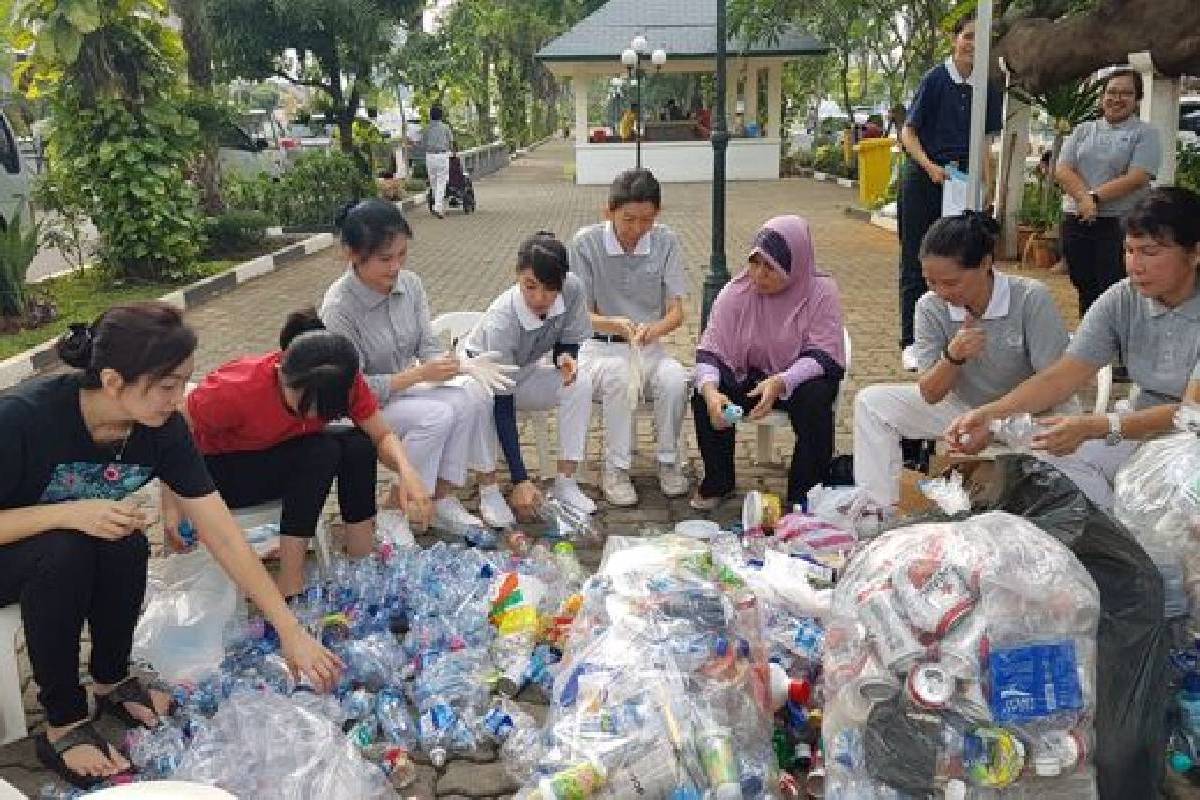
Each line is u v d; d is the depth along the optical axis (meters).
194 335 2.57
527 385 4.40
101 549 2.78
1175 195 3.02
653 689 2.41
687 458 5.04
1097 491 3.31
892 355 7.03
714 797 2.27
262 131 26.66
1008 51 6.71
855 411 3.97
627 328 4.52
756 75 24.78
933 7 13.84
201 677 3.12
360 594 3.51
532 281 4.09
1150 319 3.25
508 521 4.25
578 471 4.76
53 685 2.74
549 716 2.65
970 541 2.36
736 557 3.40
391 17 17.84
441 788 2.69
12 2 9.48
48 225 10.42
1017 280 3.72
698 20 23.95
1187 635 2.66
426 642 3.19
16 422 2.67
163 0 10.41
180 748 2.75
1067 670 2.22
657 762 2.30
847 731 2.38
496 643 3.17
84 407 2.73
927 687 2.20
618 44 23.19
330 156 15.19
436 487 4.20
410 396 4.10
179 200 10.20
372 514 3.78
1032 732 2.23
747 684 2.57
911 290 6.63
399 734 2.85
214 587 3.38
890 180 15.84
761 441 4.86
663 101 35.84
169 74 10.20
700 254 12.35
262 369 3.37
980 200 4.49
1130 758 2.30
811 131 33.25
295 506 3.42
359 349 4.08
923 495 3.32
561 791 2.26
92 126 9.76
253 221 12.16
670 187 22.41
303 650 2.83
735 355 4.29
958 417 3.63
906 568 2.37
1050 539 2.37
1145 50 5.82
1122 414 3.16
